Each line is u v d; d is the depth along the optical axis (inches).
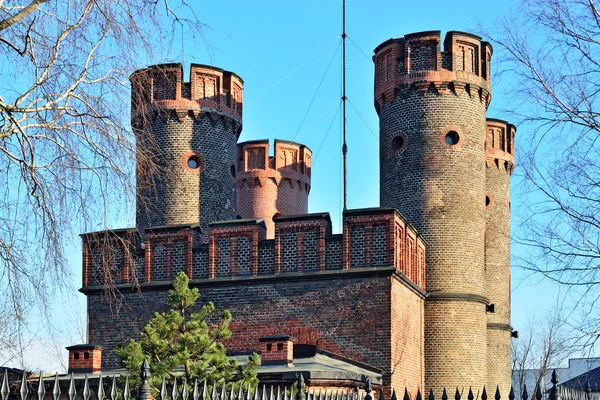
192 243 1651.1
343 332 1537.9
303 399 740.7
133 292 1657.2
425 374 1748.3
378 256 1542.8
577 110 928.9
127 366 1133.1
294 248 1589.6
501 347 2133.4
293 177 2701.8
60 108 695.7
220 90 1957.4
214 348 1177.4
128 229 787.4
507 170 2249.0
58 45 695.7
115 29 706.2
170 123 1915.6
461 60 1873.8
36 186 685.9
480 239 1846.7
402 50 1899.6
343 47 1964.8
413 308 1681.8
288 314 1573.6
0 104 667.4
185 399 611.2
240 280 1600.6
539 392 677.9
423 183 1824.6
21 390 515.2
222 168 1941.4
